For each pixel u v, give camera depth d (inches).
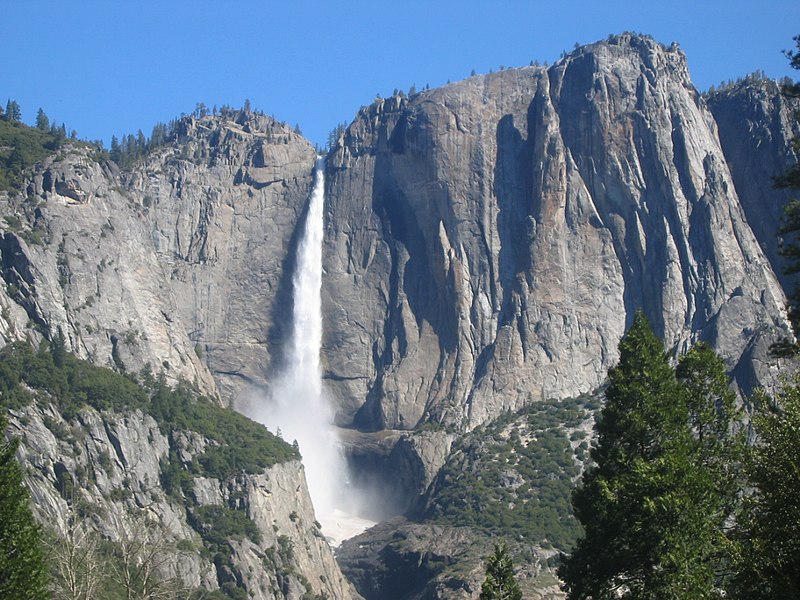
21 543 3688.5
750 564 3198.8
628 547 3841.0
